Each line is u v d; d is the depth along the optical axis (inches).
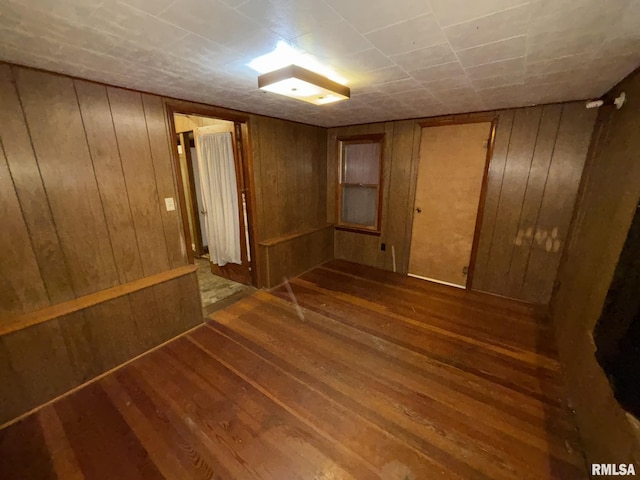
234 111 118.3
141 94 88.1
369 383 79.8
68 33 50.1
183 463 58.6
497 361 88.4
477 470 56.9
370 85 84.0
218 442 62.9
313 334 103.3
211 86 83.5
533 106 111.5
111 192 85.1
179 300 102.3
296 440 63.2
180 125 170.2
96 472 57.1
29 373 70.6
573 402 70.2
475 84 83.3
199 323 110.2
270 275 141.1
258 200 135.5
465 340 99.0
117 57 61.5
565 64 66.8
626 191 62.3
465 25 48.2
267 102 104.3
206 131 138.8
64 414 70.4
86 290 83.3
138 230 92.7
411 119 141.6
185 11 43.3
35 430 66.1
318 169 170.9
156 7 42.1
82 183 79.0
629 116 69.7
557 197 113.0
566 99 101.8
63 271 78.3
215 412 70.6
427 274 152.9
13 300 70.9
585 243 84.9
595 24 47.3
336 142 170.6
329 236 181.3
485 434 64.4
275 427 66.4
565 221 112.7
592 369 62.5
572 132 106.2
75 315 77.2
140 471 57.2
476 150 127.3
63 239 77.4
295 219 159.3
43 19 45.1
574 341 78.0
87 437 64.4
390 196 157.3
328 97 86.7
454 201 137.6
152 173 94.0
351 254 181.2
